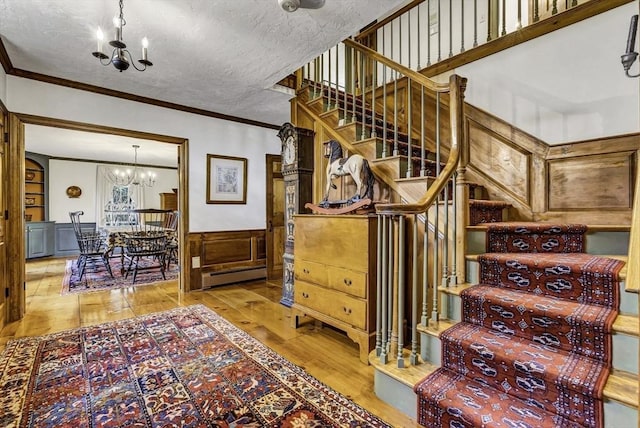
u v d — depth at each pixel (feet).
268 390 6.15
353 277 7.72
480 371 5.09
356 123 9.61
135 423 5.16
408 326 7.64
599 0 7.36
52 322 9.76
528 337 5.17
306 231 9.15
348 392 6.12
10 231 9.84
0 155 9.27
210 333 8.94
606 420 3.89
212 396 5.93
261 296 12.96
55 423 5.14
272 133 16.63
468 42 11.55
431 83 7.16
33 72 10.16
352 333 7.64
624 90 7.14
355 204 8.07
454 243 6.59
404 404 5.43
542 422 4.20
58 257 24.00
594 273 4.99
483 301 5.66
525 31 8.56
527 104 8.60
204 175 14.34
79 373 6.70
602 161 7.34
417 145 10.64
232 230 15.24
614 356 4.33
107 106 11.74
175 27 7.68
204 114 14.21
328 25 7.63
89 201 26.03
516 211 8.57
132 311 10.88
